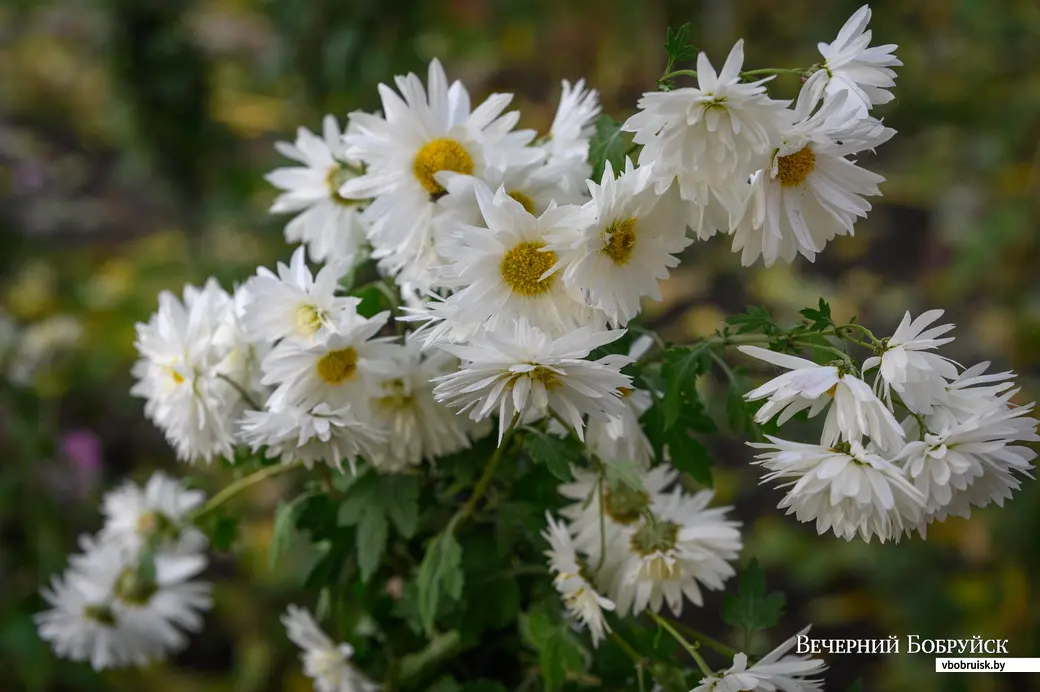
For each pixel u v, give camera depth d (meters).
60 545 1.52
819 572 1.55
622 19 2.56
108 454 1.73
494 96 0.74
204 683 1.46
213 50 2.56
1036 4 2.29
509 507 0.80
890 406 0.68
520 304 0.69
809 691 0.72
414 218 0.74
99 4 1.97
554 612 0.81
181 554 0.98
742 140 0.67
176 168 2.06
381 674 0.88
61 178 2.42
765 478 0.69
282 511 0.83
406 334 0.77
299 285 0.74
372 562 0.78
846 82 0.69
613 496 0.79
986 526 1.51
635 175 0.68
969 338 1.92
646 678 0.81
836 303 2.02
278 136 2.12
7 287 2.03
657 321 1.95
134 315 1.97
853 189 0.69
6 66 2.86
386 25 1.95
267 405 0.75
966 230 2.08
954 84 2.39
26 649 1.38
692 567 0.78
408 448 0.78
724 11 2.47
